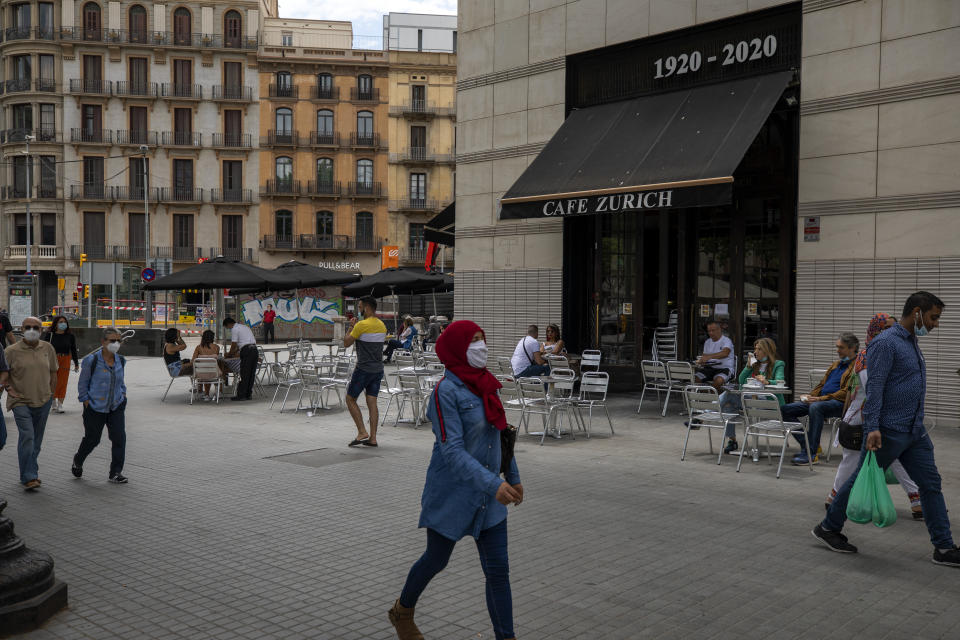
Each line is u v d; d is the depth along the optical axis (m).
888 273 11.22
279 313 37.50
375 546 5.90
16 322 41.12
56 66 55.25
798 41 12.28
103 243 56.16
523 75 15.59
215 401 14.85
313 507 7.05
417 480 8.16
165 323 38.84
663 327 14.48
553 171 13.52
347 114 57.66
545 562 5.50
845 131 11.62
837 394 8.92
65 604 4.68
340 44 61.53
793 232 12.76
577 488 7.78
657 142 12.71
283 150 57.41
